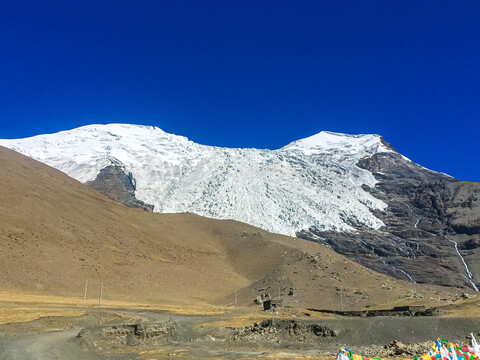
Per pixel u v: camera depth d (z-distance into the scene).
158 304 80.00
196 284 99.75
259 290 89.19
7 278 73.44
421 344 34.69
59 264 85.00
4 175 111.06
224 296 92.69
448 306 56.06
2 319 43.78
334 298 77.56
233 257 124.56
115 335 38.59
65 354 31.06
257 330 44.97
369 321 44.31
